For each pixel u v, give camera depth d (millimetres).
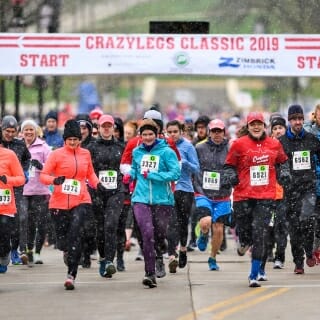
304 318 21375
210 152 31109
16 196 32344
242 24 47500
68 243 26094
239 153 26016
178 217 31844
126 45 39906
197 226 38438
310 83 71312
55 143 40188
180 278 28578
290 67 39875
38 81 54062
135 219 26391
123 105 126438
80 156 26672
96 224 28969
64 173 26422
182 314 22016
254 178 25922
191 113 88938
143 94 150250
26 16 47938
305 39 39812
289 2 46969
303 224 29094
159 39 39875
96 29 54062
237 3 47250
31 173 33938
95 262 34188
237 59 39875
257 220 25875
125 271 30969
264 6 47250
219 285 26719
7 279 28875
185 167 31250
